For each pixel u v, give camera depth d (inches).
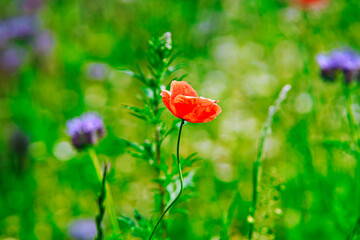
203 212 55.1
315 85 58.2
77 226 54.6
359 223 45.7
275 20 67.3
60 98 66.2
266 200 44.4
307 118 56.1
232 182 57.1
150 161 45.2
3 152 59.9
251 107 63.6
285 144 56.8
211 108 42.3
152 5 67.1
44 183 59.1
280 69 65.5
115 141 45.8
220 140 61.4
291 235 52.2
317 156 54.7
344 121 53.4
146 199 56.8
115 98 65.6
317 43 61.6
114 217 47.3
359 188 51.4
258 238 44.4
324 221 51.6
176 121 45.3
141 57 65.9
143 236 44.7
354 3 63.5
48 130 63.2
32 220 56.6
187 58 65.0
